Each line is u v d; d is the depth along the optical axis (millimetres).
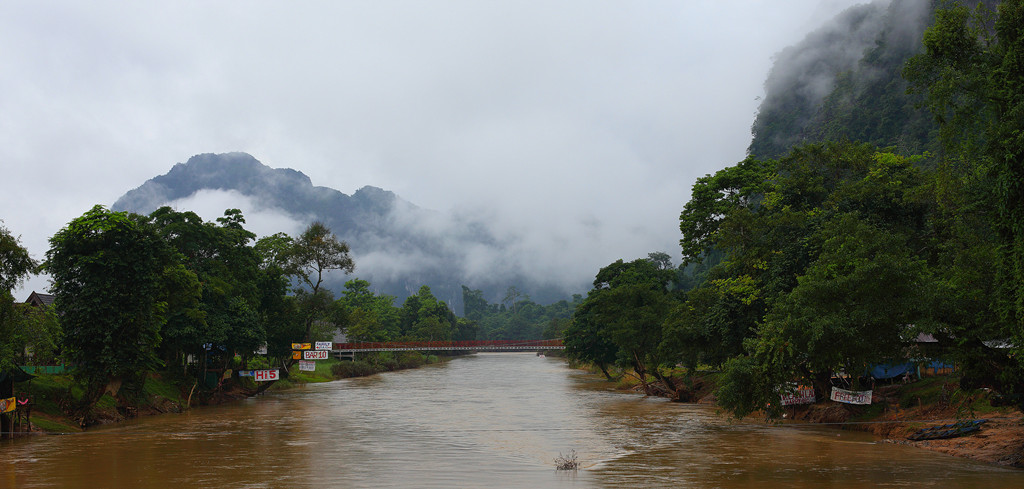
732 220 47750
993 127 23438
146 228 45625
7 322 36344
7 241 35781
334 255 87625
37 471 26906
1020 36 23109
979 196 26156
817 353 30453
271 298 76938
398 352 151250
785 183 51156
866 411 40125
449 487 23875
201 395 61438
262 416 50344
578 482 24688
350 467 28141
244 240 69500
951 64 26344
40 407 42000
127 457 30641
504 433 39719
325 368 111000
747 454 30750
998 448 28453
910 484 23203
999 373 26719
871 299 28594
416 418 48562
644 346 70062
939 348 29016
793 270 42438
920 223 43062
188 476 25891
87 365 42719
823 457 29484
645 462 29047
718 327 50156
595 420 46719
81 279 43406
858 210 42812
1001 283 24859
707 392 62125
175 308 55000
